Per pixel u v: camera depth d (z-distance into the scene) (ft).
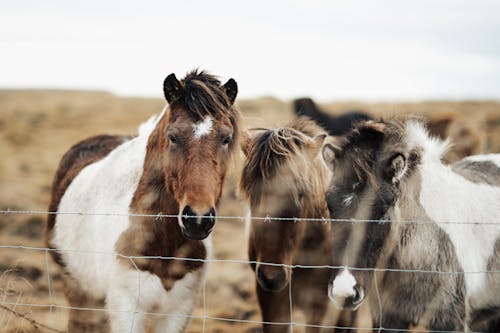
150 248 13.85
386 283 13.91
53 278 24.08
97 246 14.51
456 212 14.10
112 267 13.89
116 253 13.91
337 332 15.40
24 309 19.26
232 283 24.79
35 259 25.99
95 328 15.79
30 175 48.73
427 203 13.88
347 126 20.89
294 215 14.51
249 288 24.30
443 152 15.05
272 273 14.12
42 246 28.45
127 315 13.64
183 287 14.07
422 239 13.56
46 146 66.59
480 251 14.17
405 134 13.89
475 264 13.94
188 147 12.86
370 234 12.93
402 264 13.62
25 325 17.65
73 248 15.60
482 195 14.82
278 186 14.47
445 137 25.31
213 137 12.96
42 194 41.34
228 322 21.31
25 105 104.83
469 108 92.17
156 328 14.26
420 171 14.06
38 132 76.18
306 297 15.49
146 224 13.83
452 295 13.48
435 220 13.75
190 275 14.11
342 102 106.52
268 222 14.38
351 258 12.87
